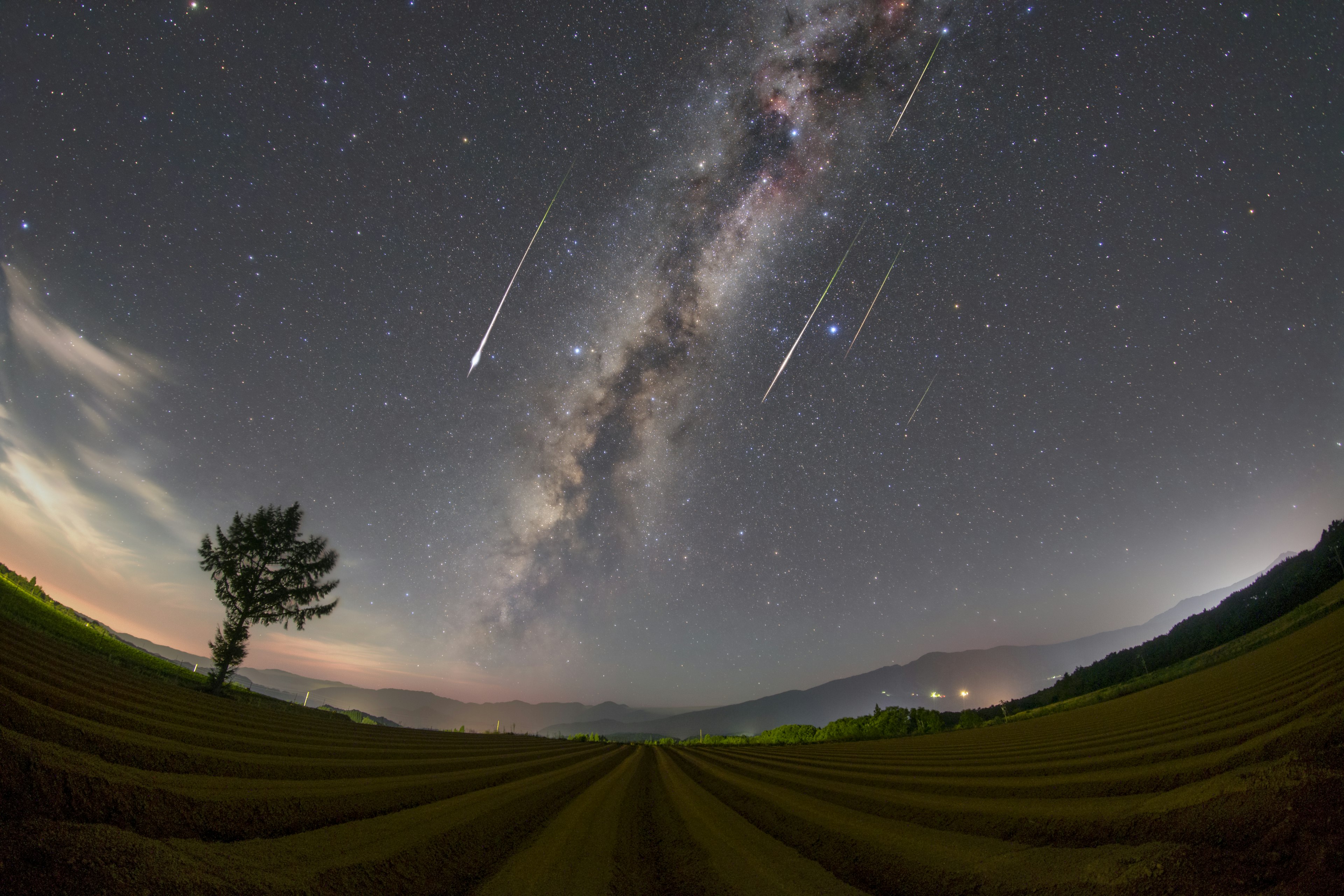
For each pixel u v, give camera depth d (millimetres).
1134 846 4121
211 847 3537
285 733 11055
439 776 9125
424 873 4215
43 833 2807
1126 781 6910
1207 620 52156
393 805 6211
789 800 9117
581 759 18469
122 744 5270
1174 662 48344
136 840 3115
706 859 5492
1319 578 40781
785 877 4801
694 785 11992
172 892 2682
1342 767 3789
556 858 5258
